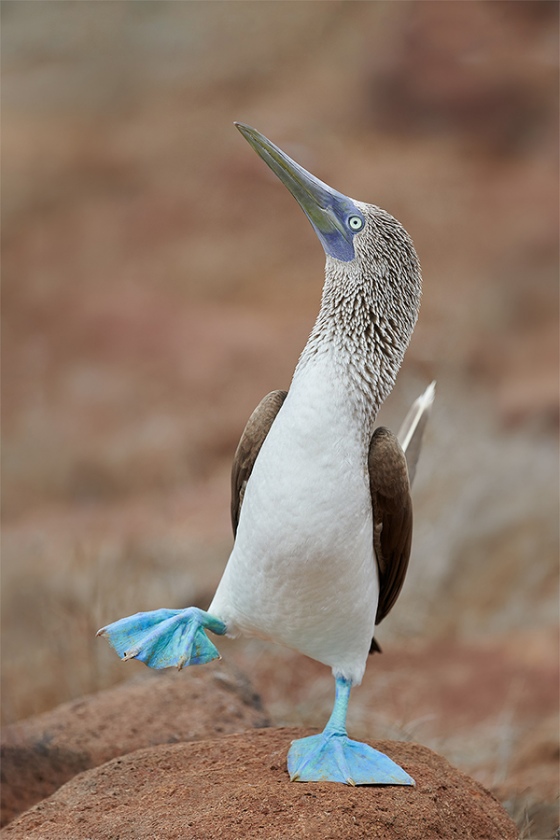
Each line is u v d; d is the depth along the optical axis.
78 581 13.76
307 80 43.72
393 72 41.19
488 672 12.34
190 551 15.16
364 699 11.38
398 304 6.52
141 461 21.62
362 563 6.16
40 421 23.69
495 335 24.34
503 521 15.46
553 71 40.41
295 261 33.09
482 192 35.12
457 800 6.25
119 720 8.23
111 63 48.84
